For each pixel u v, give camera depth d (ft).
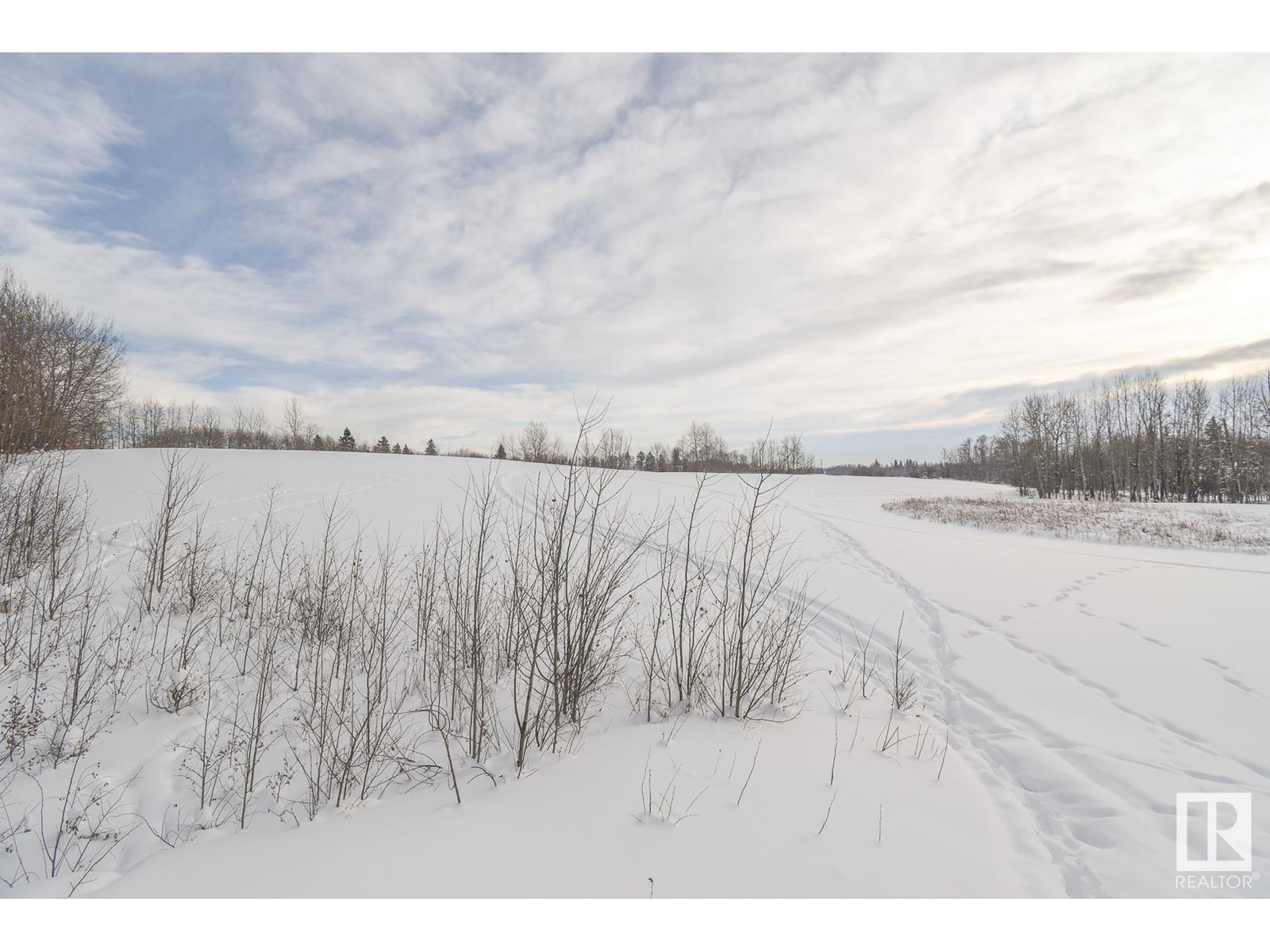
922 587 34.27
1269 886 10.29
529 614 19.33
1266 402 157.07
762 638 20.57
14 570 24.26
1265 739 16.24
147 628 22.12
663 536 45.03
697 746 15.39
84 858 11.80
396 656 22.16
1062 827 12.56
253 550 32.60
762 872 10.16
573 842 10.98
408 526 41.29
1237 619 26.96
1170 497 159.43
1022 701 19.13
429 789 13.76
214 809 13.55
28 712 15.81
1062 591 32.99
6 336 54.08
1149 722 17.48
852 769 14.51
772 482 94.68
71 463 46.60
